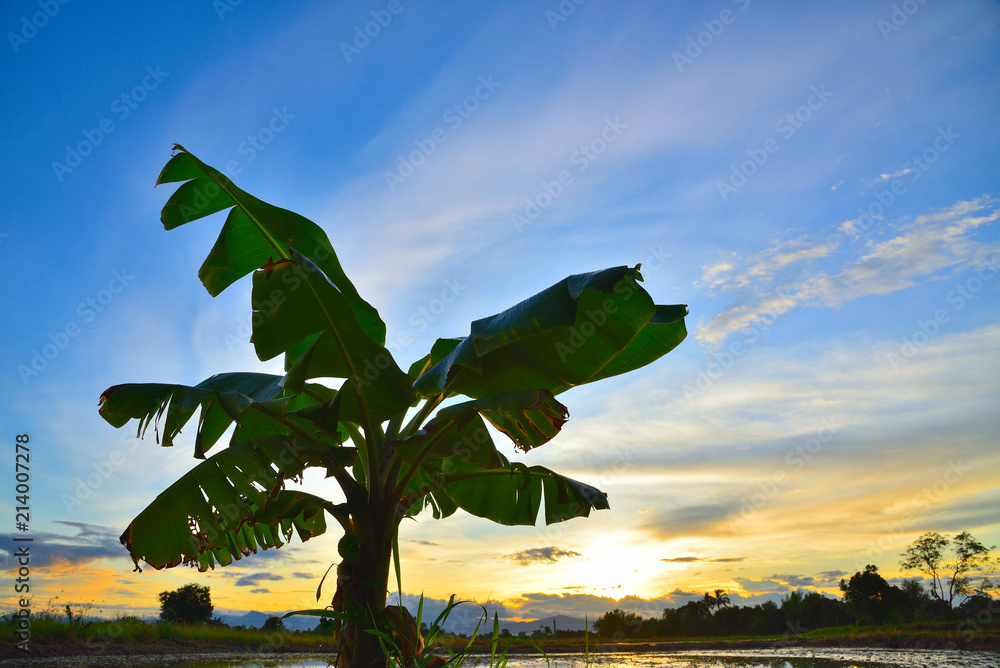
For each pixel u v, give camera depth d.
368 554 4.18
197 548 3.66
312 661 11.09
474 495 5.72
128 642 12.05
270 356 4.19
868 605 37.88
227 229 4.86
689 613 45.22
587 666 3.33
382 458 4.73
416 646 3.33
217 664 9.95
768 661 15.37
